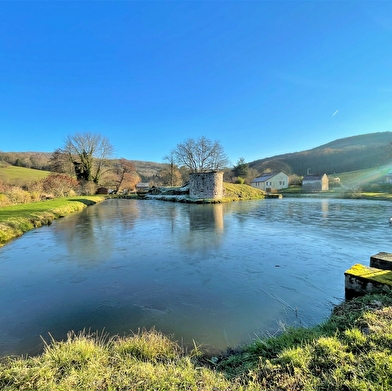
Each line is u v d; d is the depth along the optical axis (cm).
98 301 392
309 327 302
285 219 1239
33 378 201
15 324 329
